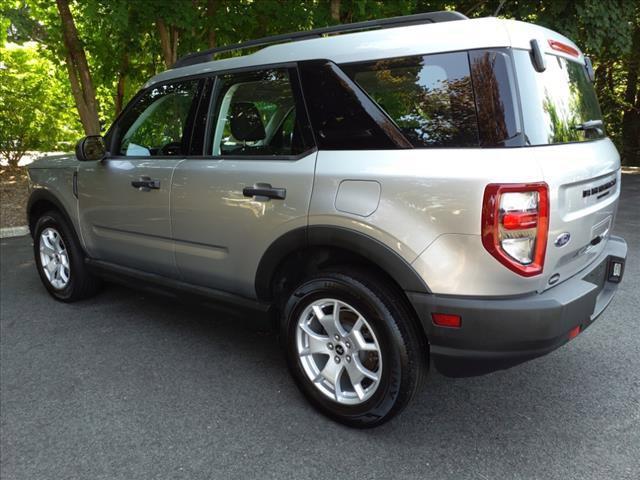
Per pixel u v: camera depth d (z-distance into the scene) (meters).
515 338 2.15
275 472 2.27
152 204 3.35
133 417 2.69
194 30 7.70
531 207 2.07
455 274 2.17
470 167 2.12
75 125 13.23
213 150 3.10
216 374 3.15
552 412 2.69
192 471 2.28
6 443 2.49
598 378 3.01
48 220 4.29
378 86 2.44
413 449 2.41
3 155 12.20
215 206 2.98
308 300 2.63
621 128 17.80
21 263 5.64
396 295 2.38
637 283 4.64
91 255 4.05
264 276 2.83
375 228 2.33
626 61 14.77
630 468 2.25
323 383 2.68
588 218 2.44
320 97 2.61
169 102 3.39
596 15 7.45
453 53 2.26
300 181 2.59
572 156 2.31
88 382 3.06
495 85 2.15
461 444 2.44
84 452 2.42
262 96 2.85
